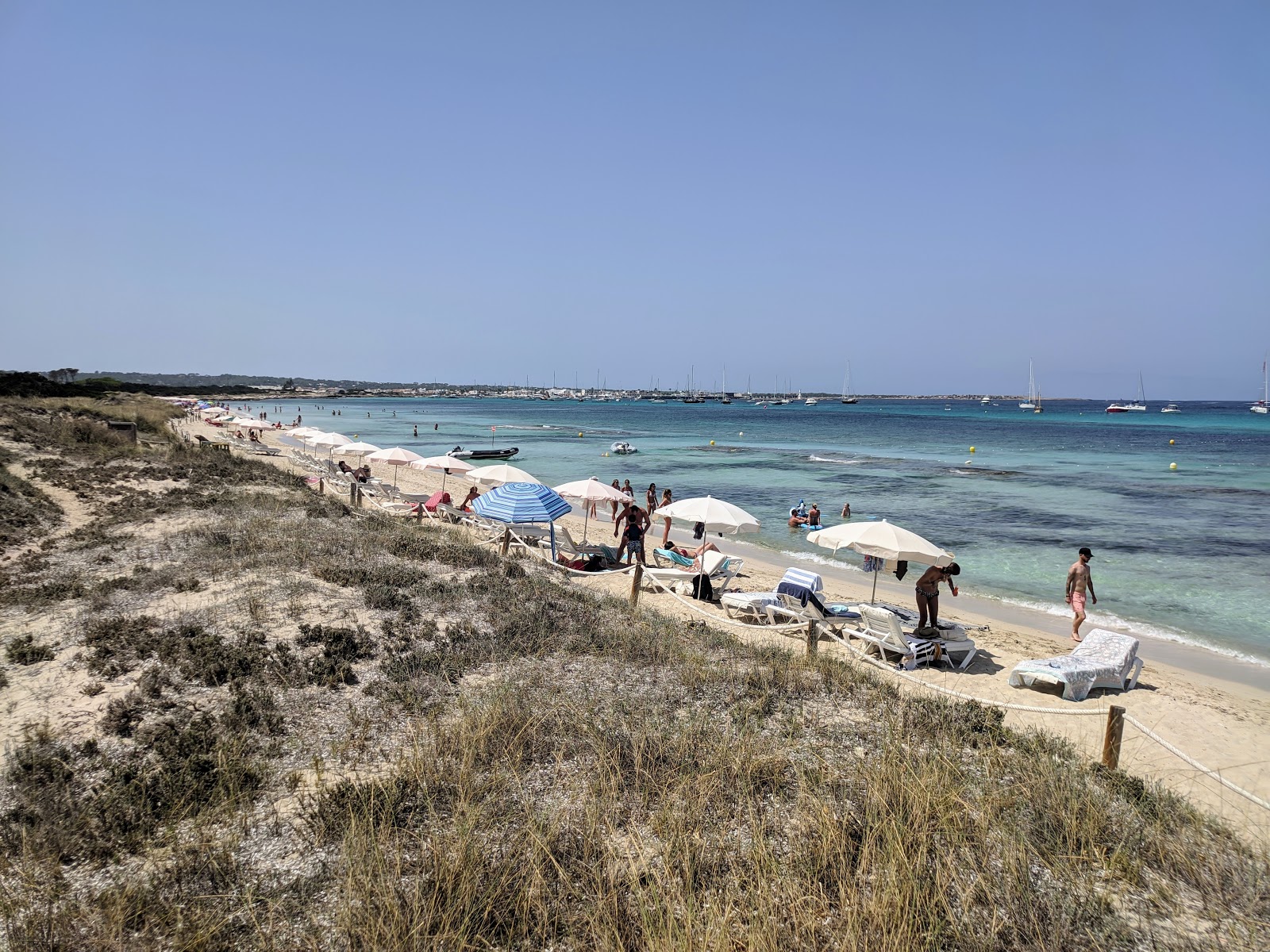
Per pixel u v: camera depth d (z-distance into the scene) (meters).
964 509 27.62
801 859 4.48
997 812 5.18
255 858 4.38
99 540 11.54
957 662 10.82
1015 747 6.54
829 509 27.66
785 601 12.21
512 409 173.25
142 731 5.71
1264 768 7.51
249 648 7.33
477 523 18.11
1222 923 4.12
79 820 4.58
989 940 3.82
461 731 5.86
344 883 4.12
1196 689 10.32
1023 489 33.53
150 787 5.00
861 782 5.48
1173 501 29.92
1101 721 8.57
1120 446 65.06
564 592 10.89
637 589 11.62
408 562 11.24
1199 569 18.34
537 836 4.46
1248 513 26.69
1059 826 5.04
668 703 7.00
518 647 8.24
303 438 32.12
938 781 5.45
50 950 3.51
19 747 5.45
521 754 5.68
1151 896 4.34
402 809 4.87
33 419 26.23
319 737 5.91
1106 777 6.02
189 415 72.88
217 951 3.62
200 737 5.65
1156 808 5.52
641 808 5.06
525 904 3.97
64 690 6.42
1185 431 91.44
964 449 59.91
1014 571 18.17
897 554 10.54
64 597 8.77
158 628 7.83
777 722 6.76
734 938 3.79
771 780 5.52
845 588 16.66
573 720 6.34
